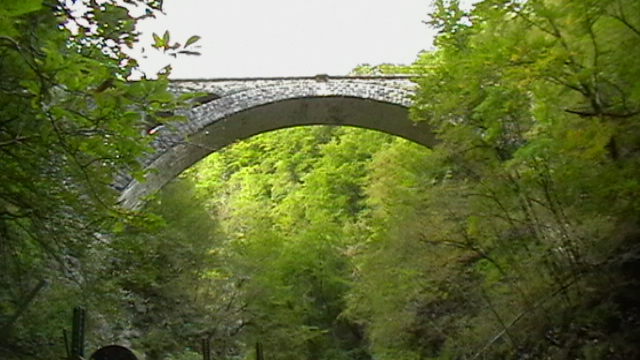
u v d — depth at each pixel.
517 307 15.50
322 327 33.62
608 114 11.34
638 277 12.68
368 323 27.75
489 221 15.40
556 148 12.78
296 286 32.72
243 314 27.47
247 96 25.84
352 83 26.58
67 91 6.19
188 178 28.05
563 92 12.38
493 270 16.45
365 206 37.78
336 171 39.09
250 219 32.78
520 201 14.77
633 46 11.12
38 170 7.65
